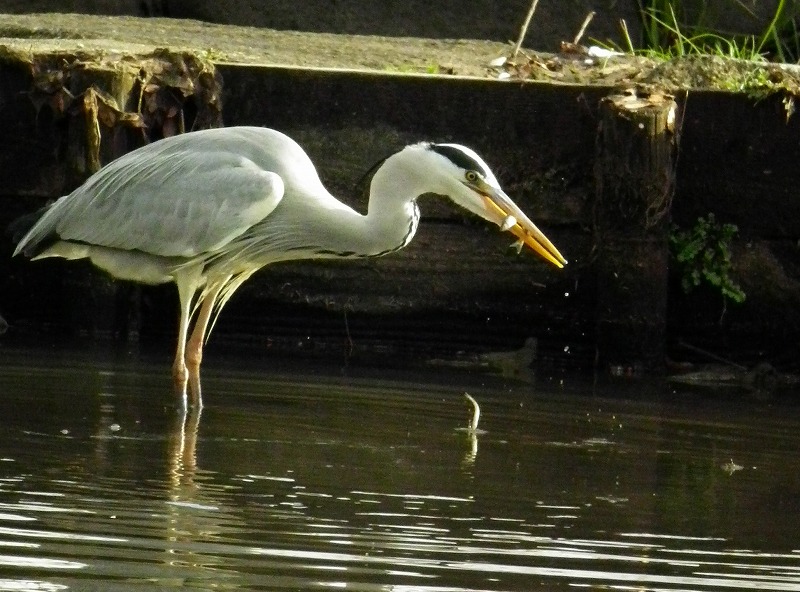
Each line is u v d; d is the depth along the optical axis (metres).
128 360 12.11
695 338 14.24
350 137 14.03
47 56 13.80
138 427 9.11
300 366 12.51
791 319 14.15
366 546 6.53
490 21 21.30
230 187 10.38
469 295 14.15
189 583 5.79
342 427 9.52
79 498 7.09
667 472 8.68
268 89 14.03
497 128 13.95
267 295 14.14
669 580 6.27
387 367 12.84
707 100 13.87
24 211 14.03
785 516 7.67
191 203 10.46
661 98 13.49
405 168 10.09
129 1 20.83
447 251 14.09
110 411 9.60
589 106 13.82
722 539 7.07
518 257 14.08
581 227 14.01
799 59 19.56
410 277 14.14
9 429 8.73
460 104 13.95
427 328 14.24
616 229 13.55
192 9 21.06
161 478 7.68
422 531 6.86
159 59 13.94
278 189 10.36
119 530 6.53
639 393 12.13
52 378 10.80
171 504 7.10
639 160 13.34
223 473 7.90
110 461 8.04
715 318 14.21
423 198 14.03
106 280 13.87
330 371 12.29
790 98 13.77
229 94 14.08
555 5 21.39
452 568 6.25
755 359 14.26
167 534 6.52
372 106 14.00
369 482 7.88
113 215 10.70
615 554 6.66
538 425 10.10
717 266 13.98
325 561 6.24
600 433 9.93
